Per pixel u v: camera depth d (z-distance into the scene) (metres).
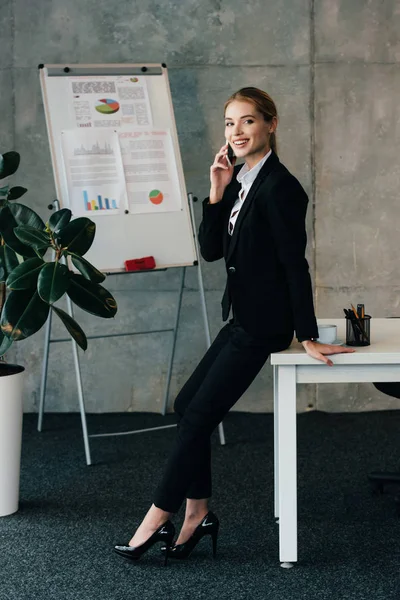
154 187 4.85
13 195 3.92
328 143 5.43
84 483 4.20
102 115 4.80
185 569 3.12
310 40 5.39
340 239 5.49
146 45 5.39
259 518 3.65
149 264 4.76
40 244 3.42
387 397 5.54
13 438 3.70
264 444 4.88
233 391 3.05
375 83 5.41
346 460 4.50
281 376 3.05
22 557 3.24
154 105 4.92
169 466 3.08
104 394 5.60
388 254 5.51
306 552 3.26
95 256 4.68
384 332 3.49
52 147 4.70
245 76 5.41
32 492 4.06
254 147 3.01
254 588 2.94
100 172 4.75
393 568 3.09
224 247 3.14
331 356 2.98
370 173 5.45
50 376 5.56
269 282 3.01
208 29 5.38
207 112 5.44
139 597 2.88
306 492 4.00
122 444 4.93
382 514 3.68
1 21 5.36
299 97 5.41
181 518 3.69
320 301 5.53
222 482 4.18
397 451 4.65
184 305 5.57
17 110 5.40
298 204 2.95
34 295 3.46
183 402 3.22
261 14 5.37
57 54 5.38
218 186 3.18
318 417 5.42
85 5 5.35
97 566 3.15
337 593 2.88
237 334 3.07
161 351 5.59
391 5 5.37
